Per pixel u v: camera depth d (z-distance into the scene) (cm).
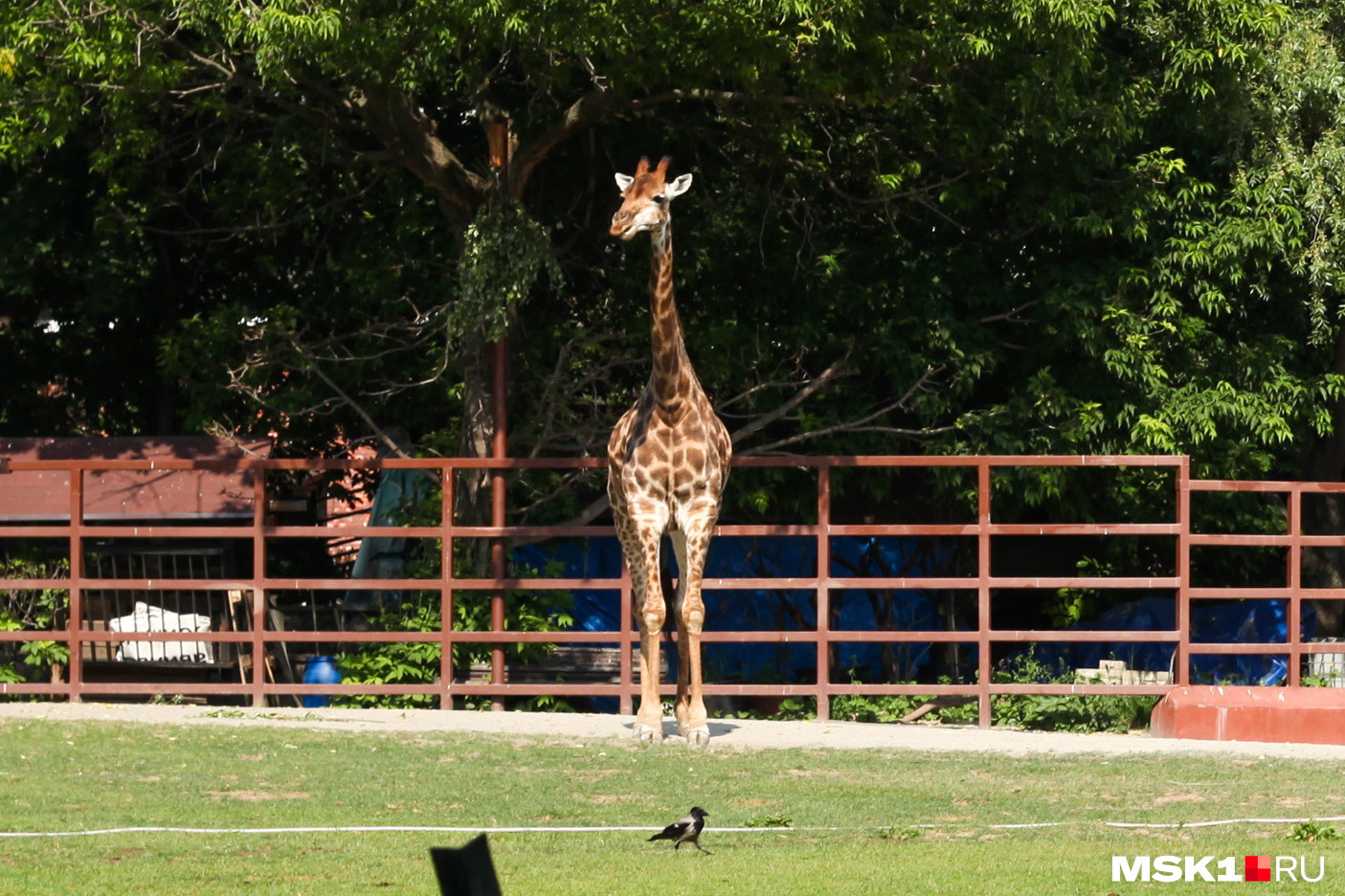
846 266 3300
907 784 2039
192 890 1338
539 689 2770
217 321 3322
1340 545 2761
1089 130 2983
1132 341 2983
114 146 3186
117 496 3209
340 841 1614
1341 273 3070
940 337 3089
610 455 2508
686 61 2712
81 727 2381
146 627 3067
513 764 2144
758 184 3369
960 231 3294
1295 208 3091
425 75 2880
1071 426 3069
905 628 3444
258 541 2753
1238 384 3173
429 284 3344
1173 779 2077
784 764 2169
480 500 3116
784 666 3359
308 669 3086
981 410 3189
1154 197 3025
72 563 2748
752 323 3381
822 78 2705
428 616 2917
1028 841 1642
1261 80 3192
